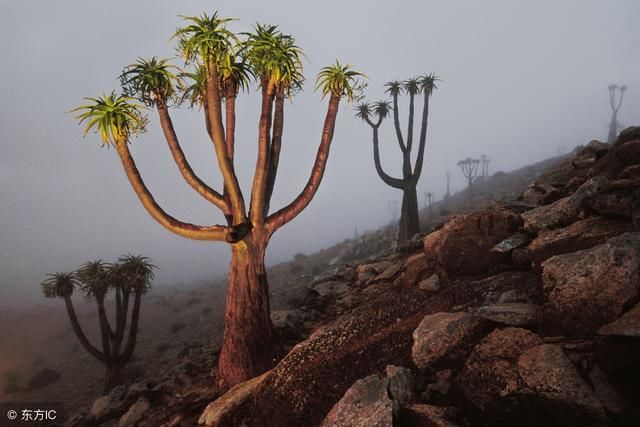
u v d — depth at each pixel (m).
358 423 3.62
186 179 7.96
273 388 5.70
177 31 6.90
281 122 8.55
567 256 4.43
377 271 11.61
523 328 4.12
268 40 7.05
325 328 6.74
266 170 7.59
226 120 7.88
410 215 19.86
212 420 5.75
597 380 3.05
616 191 5.42
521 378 3.30
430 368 4.49
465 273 7.11
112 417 8.51
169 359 21.83
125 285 15.82
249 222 7.50
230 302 7.67
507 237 6.92
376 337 5.85
